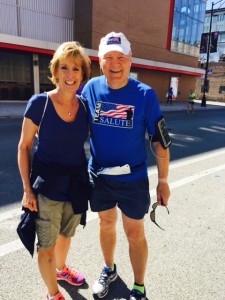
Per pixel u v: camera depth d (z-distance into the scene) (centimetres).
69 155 192
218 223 348
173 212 373
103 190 212
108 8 1984
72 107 187
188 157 670
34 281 235
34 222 192
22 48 1595
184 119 1482
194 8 2766
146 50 2369
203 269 261
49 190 189
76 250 280
